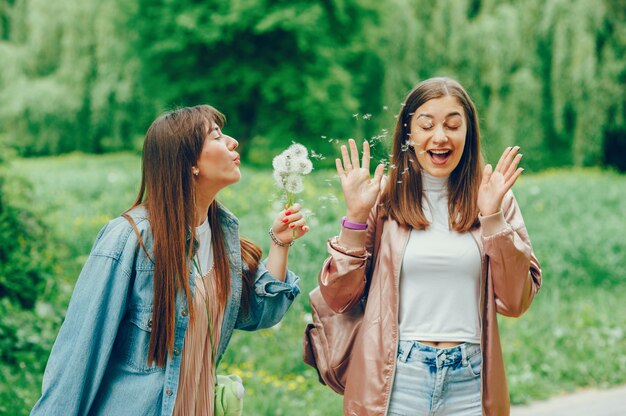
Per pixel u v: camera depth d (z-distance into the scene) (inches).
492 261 100.0
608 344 262.5
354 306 106.9
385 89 858.8
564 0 823.1
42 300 246.5
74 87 967.0
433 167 103.9
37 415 80.2
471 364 100.4
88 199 466.0
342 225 101.1
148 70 884.6
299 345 230.2
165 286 85.2
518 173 99.1
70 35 957.8
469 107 105.1
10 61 968.3
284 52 852.6
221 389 93.3
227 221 95.6
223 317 93.4
